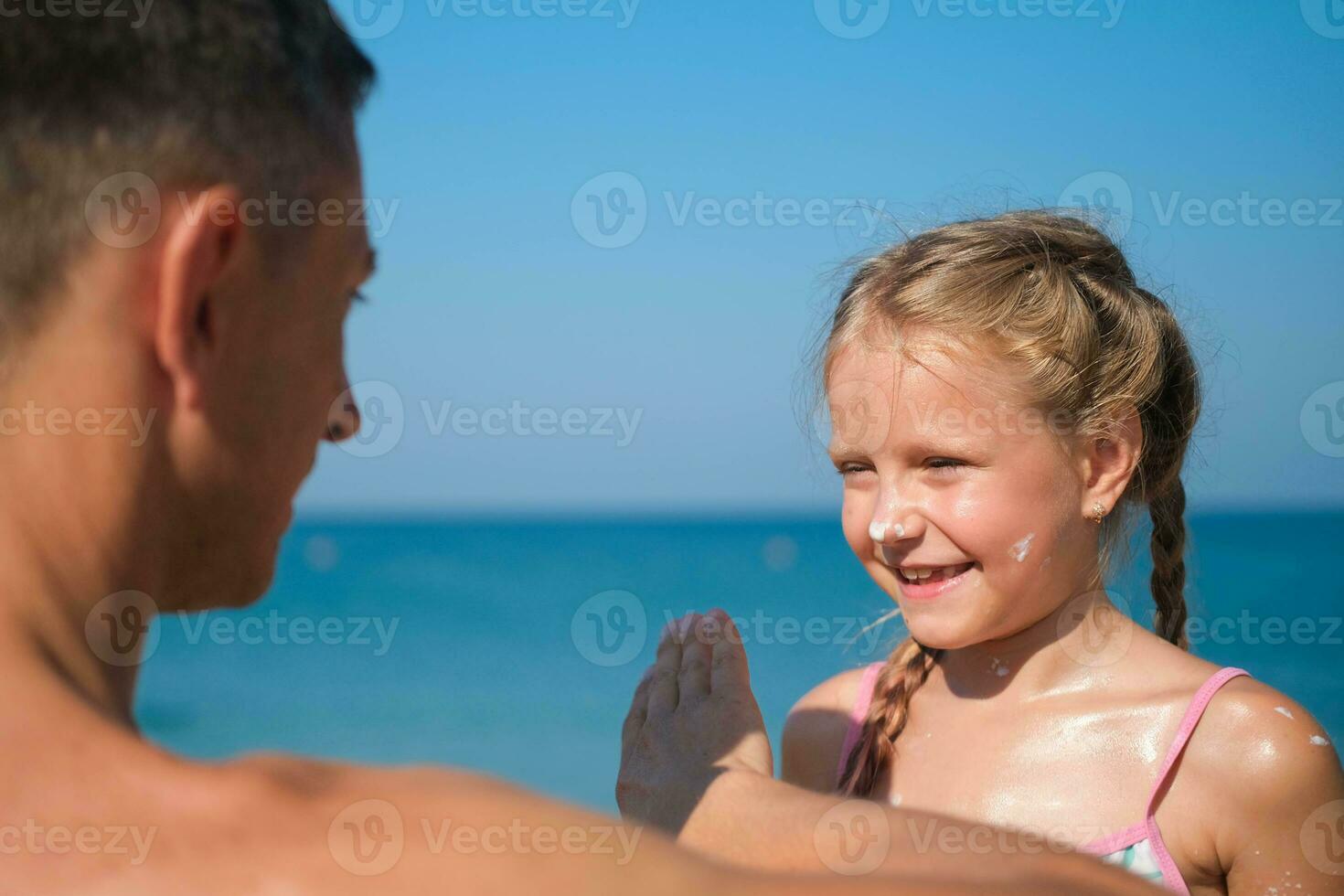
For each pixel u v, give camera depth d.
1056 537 2.22
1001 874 0.68
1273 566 30.77
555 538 46.91
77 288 0.74
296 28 0.88
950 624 2.21
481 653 21.33
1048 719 2.26
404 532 51.53
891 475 2.23
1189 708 2.15
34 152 0.73
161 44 0.77
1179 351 2.53
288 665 19.42
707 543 43.06
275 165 0.83
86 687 0.71
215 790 0.62
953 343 2.21
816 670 16.94
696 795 1.28
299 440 0.89
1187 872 2.09
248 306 0.82
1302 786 2.04
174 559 0.82
